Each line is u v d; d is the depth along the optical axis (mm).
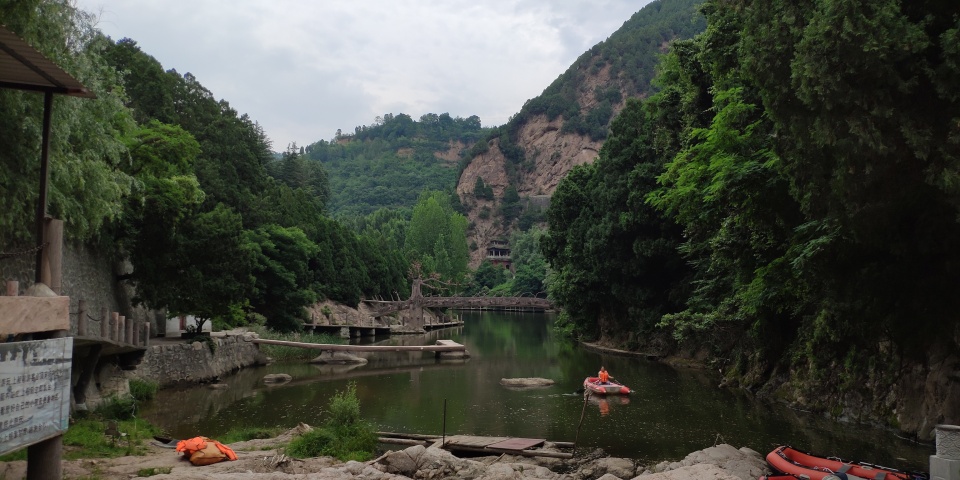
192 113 54562
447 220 142500
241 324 44844
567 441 20141
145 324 25766
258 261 48281
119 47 48000
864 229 13711
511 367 40969
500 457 17844
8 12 12641
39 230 8797
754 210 19609
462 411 25562
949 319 16078
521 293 133750
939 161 11500
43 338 8141
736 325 31844
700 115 30234
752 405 26266
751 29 14094
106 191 19500
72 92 9047
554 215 56344
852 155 12133
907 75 11773
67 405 8312
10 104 13688
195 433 20938
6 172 14211
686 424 22547
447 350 46406
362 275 77062
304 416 24391
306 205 69000
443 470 14930
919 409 19172
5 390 6938
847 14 11266
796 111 13266
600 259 46469
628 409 25656
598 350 51906
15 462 12172
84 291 24406
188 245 29703
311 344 42656
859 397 22156
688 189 22656
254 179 59969
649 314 44750
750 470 14633
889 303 16750
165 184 29078
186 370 31859
